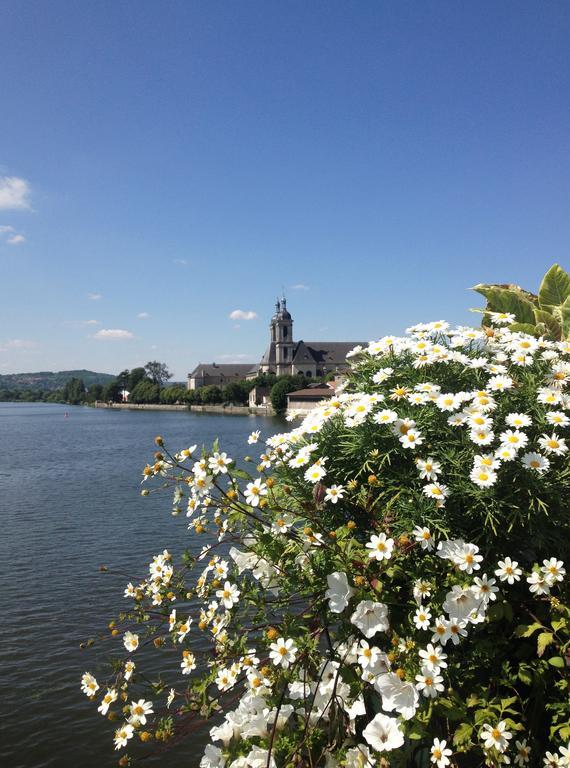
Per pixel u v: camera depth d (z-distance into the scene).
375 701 3.15
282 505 3.32
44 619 13.07
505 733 2.49
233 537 3.54
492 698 2.82
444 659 2.80
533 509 2.76
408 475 2.98
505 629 2.96
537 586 2.68
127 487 32.28
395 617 2.95
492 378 3.29
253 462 3.49
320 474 2.99
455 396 3.09
